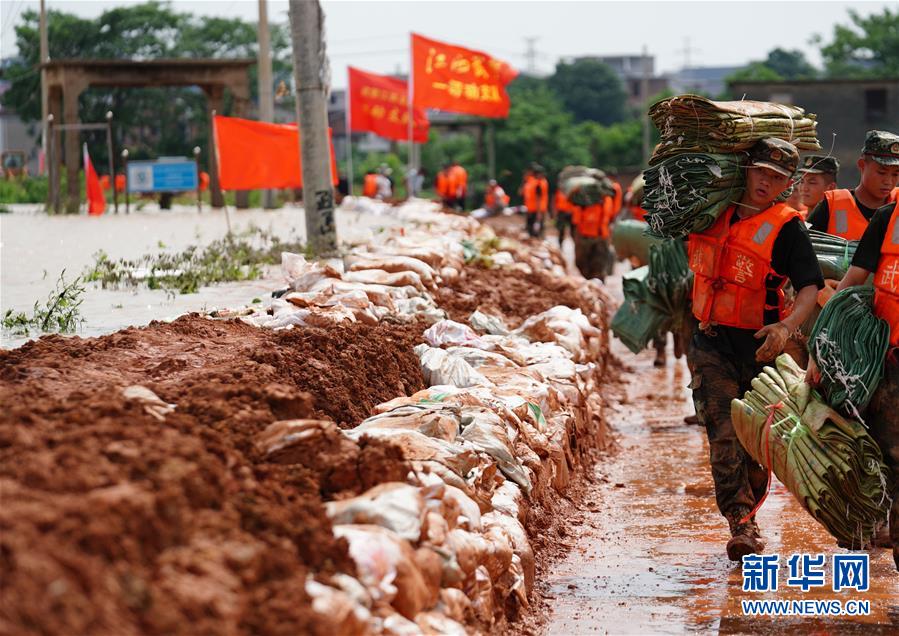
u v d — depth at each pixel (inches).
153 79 2087.8
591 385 693.3
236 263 963.3
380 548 284.0
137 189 2084.2
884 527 454.3
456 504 342.3
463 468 387.9
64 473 245.9
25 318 615.8
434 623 294.5
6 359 439.5
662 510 540.4
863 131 3312.0
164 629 210.2
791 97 3346.5
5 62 5241.1
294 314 589.0
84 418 304.8
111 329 608.4
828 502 403.2
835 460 401.1
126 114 4793.3
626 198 1514.5
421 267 768.3
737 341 457.1
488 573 352.2
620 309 679.7
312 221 1010.1
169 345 497.7
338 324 580.4
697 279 462.3
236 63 2110.0
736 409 430.6
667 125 452.1
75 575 208.1
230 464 296.2
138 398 335.9
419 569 296.7
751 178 440.5
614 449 679.7
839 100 3319.4
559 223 1857.8
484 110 2003.0
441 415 420.5
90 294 776.3
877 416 405.1
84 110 4778.5
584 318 754.2
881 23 5999.0
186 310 688.4
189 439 291.6
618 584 431.2
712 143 442.3
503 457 435.2
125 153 2102.6
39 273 906.1
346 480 330.0
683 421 765.3
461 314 733.3
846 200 525.7
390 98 2502.5
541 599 408.8
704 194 441.4
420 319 661.3
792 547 478.0
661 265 657.6
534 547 440.8
